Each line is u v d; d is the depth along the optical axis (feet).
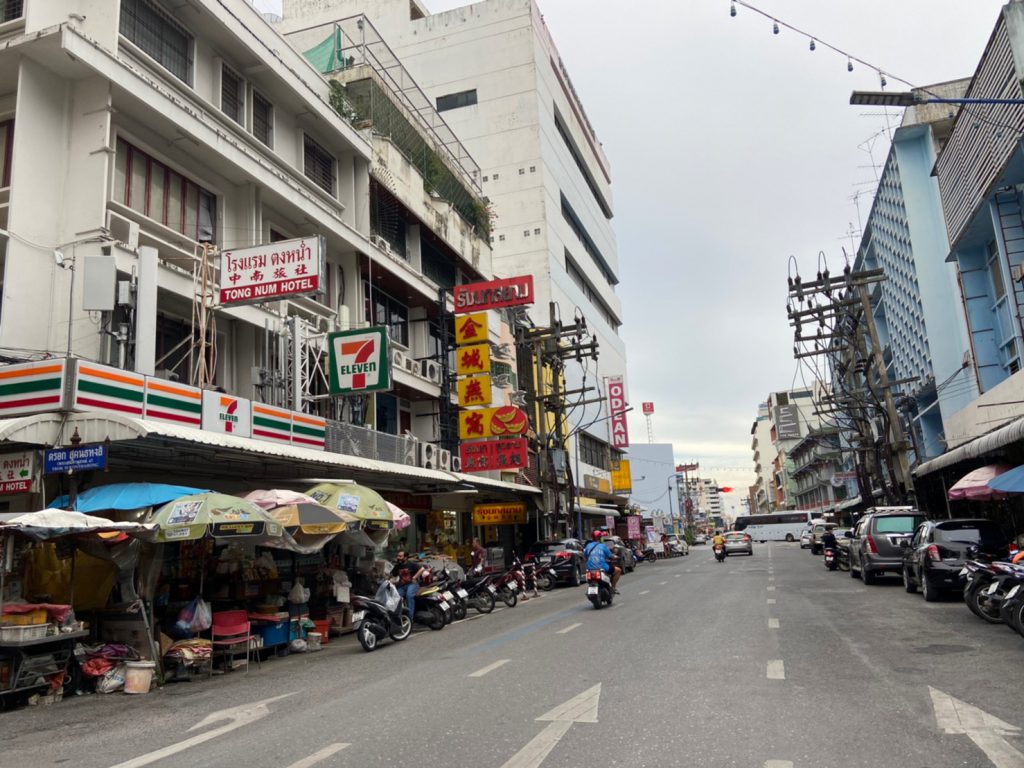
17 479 34.09
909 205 95.30
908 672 25.27
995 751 16.25
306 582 47.80
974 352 74.90
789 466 335.06
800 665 27.20
